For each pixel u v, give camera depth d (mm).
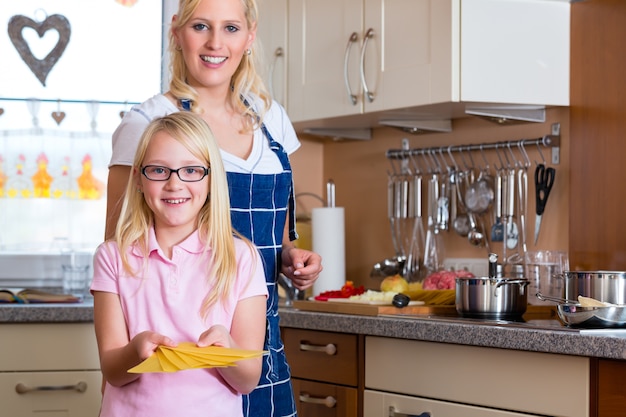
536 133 3162
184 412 1637
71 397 2963
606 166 2865
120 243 1717
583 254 2963
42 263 3652
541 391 2234
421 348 2516
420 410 2506
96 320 1709
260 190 1951
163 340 1513
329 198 3564
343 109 3277
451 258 3426
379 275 3529
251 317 1736
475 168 3361
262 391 1927
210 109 1964
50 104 3688
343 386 2734
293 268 1981
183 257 1717
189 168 1693
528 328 2270
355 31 3234
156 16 3797
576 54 2996
